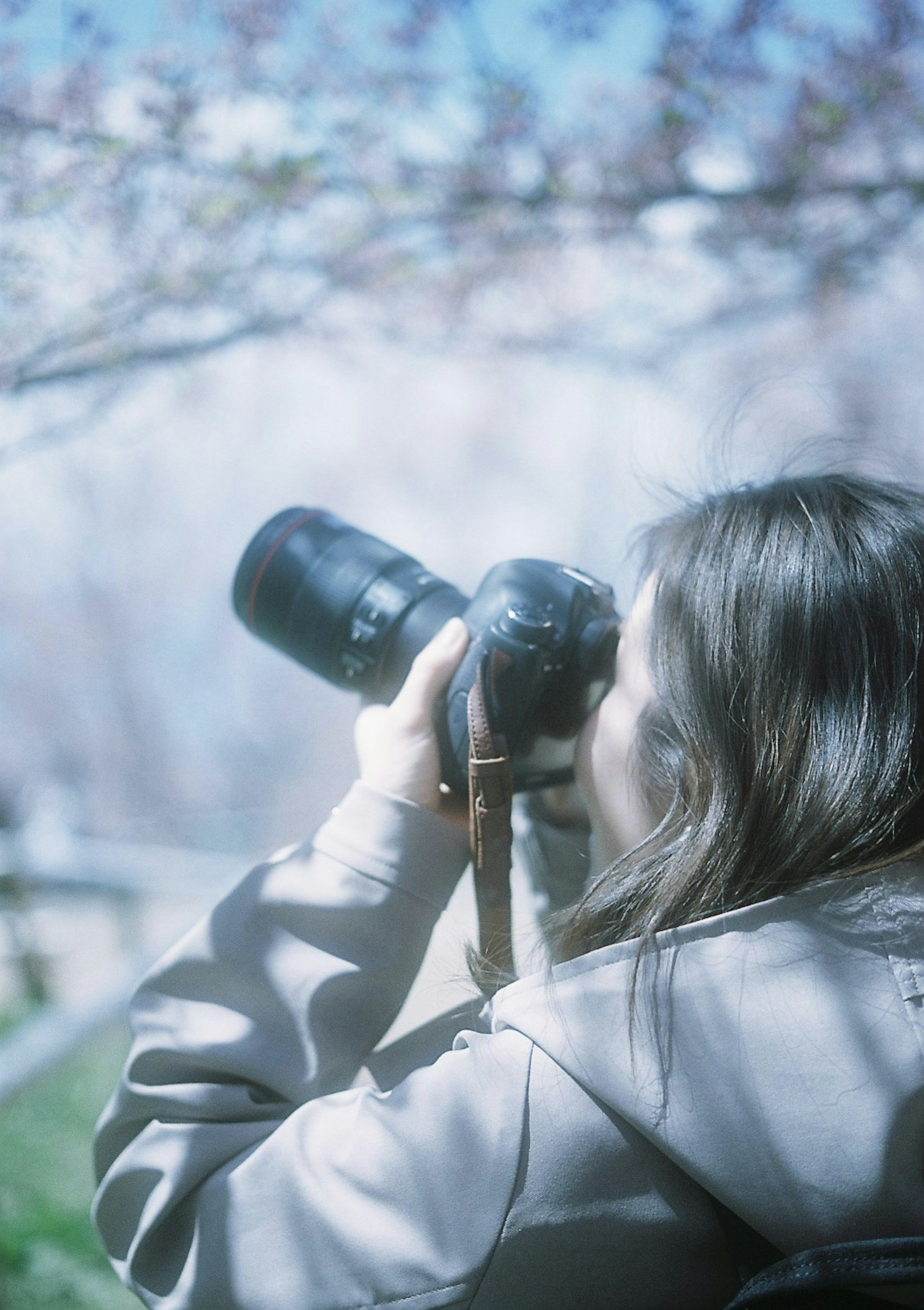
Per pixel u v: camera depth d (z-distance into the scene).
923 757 0.91
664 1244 0.83
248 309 2.75
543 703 1.11
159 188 2.52
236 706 17.03
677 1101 0.81
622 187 2.89
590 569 1.70
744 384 3.35
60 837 7.64
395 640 1.25
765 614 0.94
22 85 2.33
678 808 0.94
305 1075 0.98
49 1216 3.00
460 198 2.83
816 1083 0.80
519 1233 0.82
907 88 2.78
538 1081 0.85
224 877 6.59
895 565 0.96
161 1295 0.93
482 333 3.43
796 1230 0.79
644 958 0.85
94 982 5.53
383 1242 0.84
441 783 1.11
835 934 0.84
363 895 1.01
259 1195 0.90
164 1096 0.99
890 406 4.18
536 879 1.26
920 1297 0.78
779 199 2.89
